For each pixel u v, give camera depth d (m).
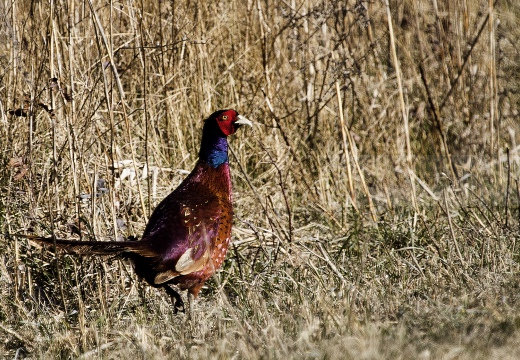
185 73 21.38
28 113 15.89
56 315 14.43
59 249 13.20
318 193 20.53
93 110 17.22
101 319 13.64
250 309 13.91
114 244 13.25
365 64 23.30
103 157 17.78
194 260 13.82
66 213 16.78
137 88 21.53
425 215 18.89
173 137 20.77
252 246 17.17
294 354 10.74
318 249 17.14
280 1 22.28
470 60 23.66
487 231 16.92
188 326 13.20
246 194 20.28
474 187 21.09
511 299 12.87
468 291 13.72
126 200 17.73
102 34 15.34
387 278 15.13
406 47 23.98
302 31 22.05
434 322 11.74
